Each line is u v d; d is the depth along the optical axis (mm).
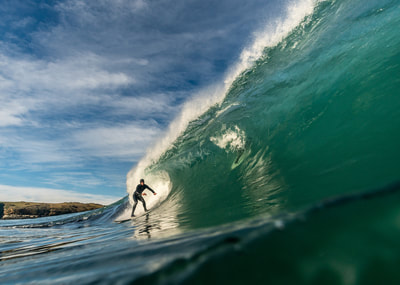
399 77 3141
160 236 2807
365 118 3047
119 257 1902
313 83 4543
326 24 5777
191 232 2424
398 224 732
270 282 659
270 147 4477
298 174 3236
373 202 866
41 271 2053
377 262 651
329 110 3781
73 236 6031
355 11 5203
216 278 703
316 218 891
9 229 11672
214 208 3992
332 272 658
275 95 5379
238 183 4672
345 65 4164
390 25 4094
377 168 2088
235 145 5695
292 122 4387
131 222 6770
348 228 782
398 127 2490
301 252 741
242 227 1643
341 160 2727
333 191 2145
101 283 1116
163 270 822
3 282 1908
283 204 2434
